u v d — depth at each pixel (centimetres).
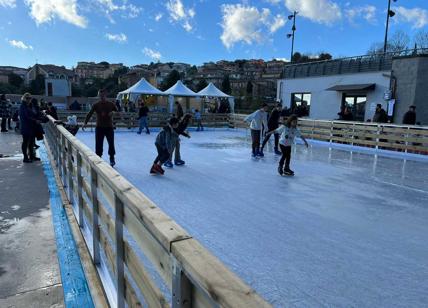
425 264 280
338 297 226
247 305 70
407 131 966
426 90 1326
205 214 392
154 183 537
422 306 219
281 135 631
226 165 729
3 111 1224
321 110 1738
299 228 356
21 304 207
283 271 260
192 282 91
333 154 969
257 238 324
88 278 230
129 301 173
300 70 1856
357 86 1519
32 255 270
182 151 938
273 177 618
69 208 370
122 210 173
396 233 352
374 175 673
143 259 266
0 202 400
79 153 314
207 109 2517
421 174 695
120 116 1555
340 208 437
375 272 263
